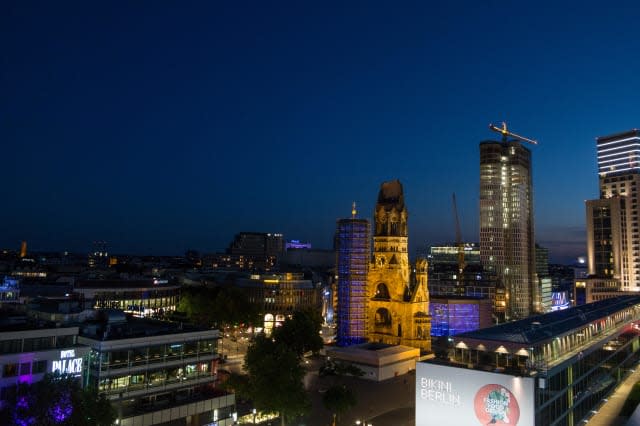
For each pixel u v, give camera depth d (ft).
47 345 323.37
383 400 476.54
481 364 317.83
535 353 312.91
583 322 418.10
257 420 410.93
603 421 393.29
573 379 357.61
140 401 356.18
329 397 391.45
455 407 308.19
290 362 384.47
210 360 395.14
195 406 369.50
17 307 463.42
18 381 305.94
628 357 530.68
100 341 337.72
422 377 323.78
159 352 365.61
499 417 291.79
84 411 282.36
